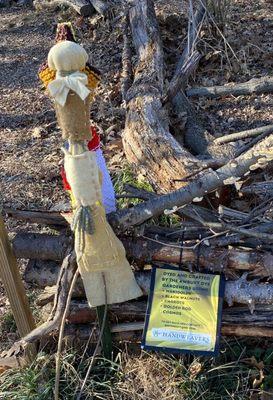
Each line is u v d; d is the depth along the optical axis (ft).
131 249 6.16
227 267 6.02
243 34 13.79
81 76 4.96
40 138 11.41
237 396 6.15
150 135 9.41
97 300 5.98
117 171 9.66
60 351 6.18
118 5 15.29
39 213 6.46
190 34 12.97
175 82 10.44
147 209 5.96
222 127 10.93
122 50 13.99
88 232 5.43
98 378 6.47
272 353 6.40
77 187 5.27
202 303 6.01
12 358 6.79
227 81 12.28
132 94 10.87
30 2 18.22
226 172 5.81
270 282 6.14
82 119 5.13
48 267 6.52
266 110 11.23
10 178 10.27
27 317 6.57
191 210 6.37
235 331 6.19
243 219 6.35
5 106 12.66
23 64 14.48
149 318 6.07
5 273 6.28
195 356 6.39
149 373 6.39
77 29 15.47
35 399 6.32
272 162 7.59
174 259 6.10
